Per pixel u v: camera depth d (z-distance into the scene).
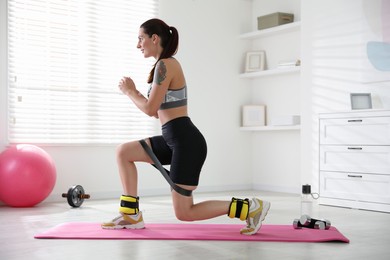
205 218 3.10
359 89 4.97
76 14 5.45
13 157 4.55
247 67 6.62
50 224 3.68
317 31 5.40
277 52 6.41
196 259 2.49
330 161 4.86
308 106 5.47
